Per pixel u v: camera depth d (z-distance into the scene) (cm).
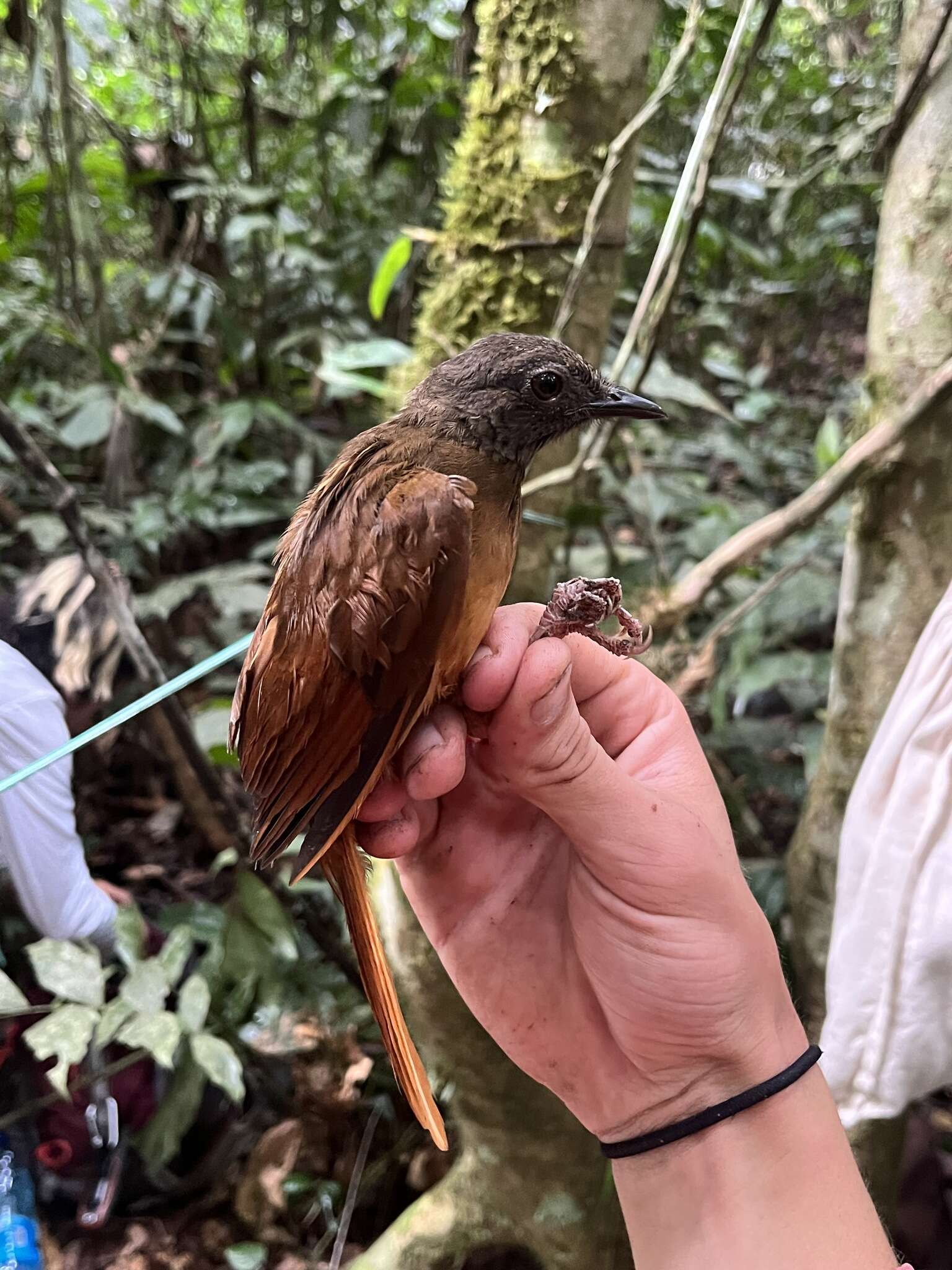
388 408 41
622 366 37
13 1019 37
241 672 25
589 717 27
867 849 32
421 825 27
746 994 24
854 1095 32
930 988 30
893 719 32
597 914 25
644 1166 25
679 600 38
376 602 22
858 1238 23
